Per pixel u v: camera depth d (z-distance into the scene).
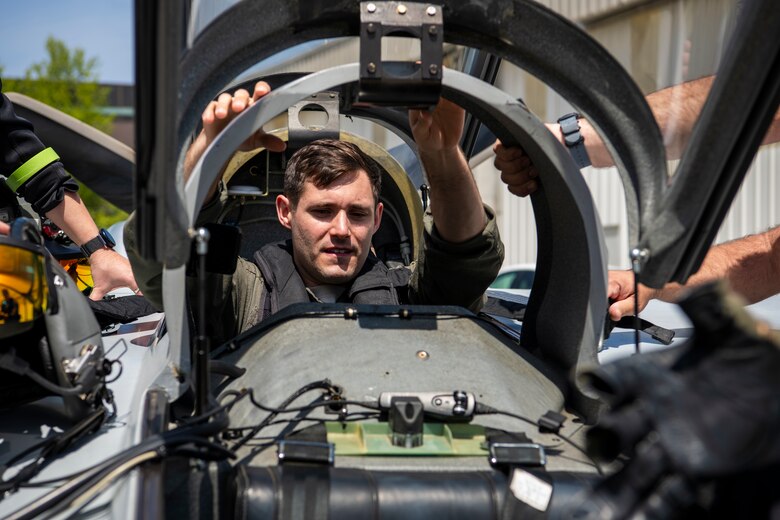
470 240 2.15
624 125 1.72
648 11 7.06
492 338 1.89
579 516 1.06
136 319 2.67
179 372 1.66
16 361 1.62
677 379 1.03
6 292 1.59
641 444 1.08
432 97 1.69
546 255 2.05
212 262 1.86
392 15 1.64
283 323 1.85
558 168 1.74
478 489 1.39
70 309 1.76
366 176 2.21
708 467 0.95
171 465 1.42
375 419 1.60
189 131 1.60
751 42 1.44
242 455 1.52
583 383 1.76
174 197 1.42
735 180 1.58
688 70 2.89
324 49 2.30
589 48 1.68
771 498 1.00
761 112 1.51
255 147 1.98
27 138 2.59
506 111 1.71
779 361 1.01
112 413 1.87
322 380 1.66
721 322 1.03
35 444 1.71
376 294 2.23
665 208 1.63
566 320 1.89
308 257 2.21
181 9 1.27
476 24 1.74
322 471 1.40
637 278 1.66
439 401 1.58
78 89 15.30
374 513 1.34
